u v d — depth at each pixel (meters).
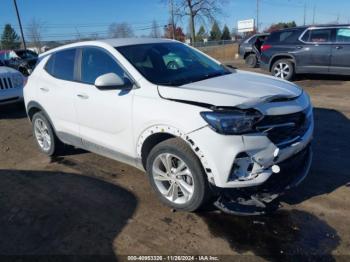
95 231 3.40
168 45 4.56
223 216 3.50
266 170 3.16
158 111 3.40
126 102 3.74
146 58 4.07
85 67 4.41
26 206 3.96
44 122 5.21
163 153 3.48
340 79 11.02
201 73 4.14
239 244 3.08
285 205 3.62
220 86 3.57
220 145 3.03
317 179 4.14
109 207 3.81
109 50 4.13
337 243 3.02
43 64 5.21
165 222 3.47
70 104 4.51
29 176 4.79
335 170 4.35
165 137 3.59
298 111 3.33
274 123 3.16
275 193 3.33
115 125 3.94
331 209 3.51
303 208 3.55
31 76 5.39
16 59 19.77
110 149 4.17
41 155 5.58
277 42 11.23
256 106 3.10
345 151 4.93
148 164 3.68
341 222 3.30
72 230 3.44
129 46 4.21
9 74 8.51
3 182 4.65
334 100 8.11
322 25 10.32
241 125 3.00
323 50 10.26
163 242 3.18
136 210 3.72
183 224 3.42
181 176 3.49
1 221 3.68
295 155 3.43
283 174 3.38
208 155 3.09
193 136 3.14
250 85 3.65
